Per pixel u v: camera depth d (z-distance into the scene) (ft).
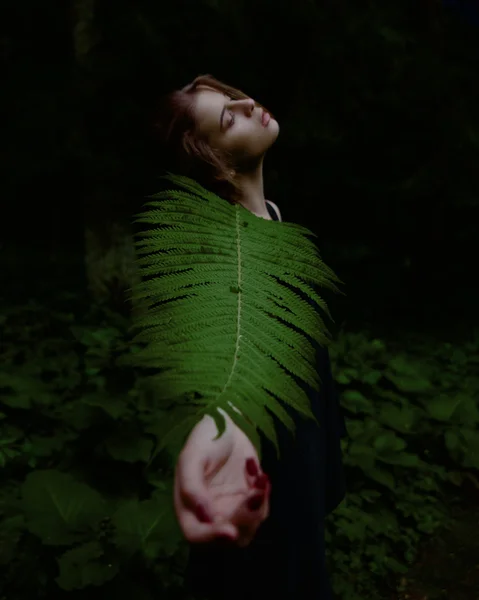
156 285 2.09
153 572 9.62
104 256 22.09
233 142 4.76
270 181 23.81
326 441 5.88
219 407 1.52
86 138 21.49
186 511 2.51
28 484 10.46
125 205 21.85
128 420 12.66
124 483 12.26
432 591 11.30
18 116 29.43
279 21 20.85
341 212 24.95
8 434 13.48
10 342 18.51
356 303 26.35
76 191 38.37
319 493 5.05
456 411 16.01
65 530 9.71
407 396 17.22
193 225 2.41
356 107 22.02
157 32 19.53
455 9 25.57
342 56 21.20
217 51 20.40
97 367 15.10
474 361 20.72
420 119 22.41
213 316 1.87
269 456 4.78
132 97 20.71
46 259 36.88
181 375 1.59
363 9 21.83
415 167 23.58
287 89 22.35
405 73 21.74
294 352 1.83
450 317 26.09
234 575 4.99
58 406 14.80
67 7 33.63
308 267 2.43
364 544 12.01
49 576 9.62
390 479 13.30
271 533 4.85
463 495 14.44
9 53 32.68
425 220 24.63
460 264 26.16
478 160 22.39
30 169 33.45
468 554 12.28
